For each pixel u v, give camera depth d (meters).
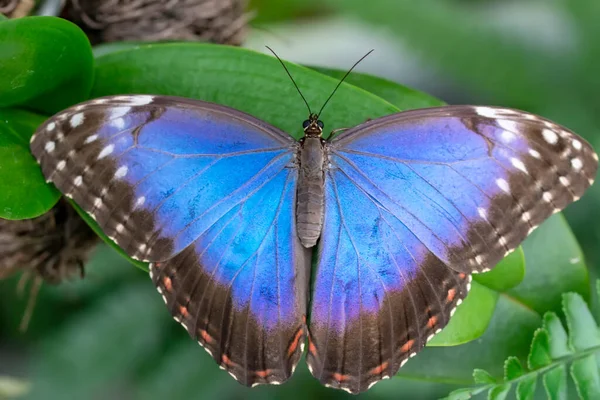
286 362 0.55
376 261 0.55
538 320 0.56
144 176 0.54
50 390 0.64
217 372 0.64
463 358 0.56
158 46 0.56
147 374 0.64
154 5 0.58
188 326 0.54
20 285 0.58
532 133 0.53
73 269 0.58
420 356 0.56
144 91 0.55
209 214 0.54
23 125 0.55
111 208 0.54
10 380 0.62
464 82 0.65
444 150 0.54
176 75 0.55
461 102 0.66
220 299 0.55
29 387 0.64
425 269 0.54
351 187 0.55
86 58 0.55
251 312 0.55
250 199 0.55
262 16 0.64
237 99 0.55
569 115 0.63
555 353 0.55
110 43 0.57
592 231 0.62
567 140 0.53
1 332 0.66
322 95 0.55
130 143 0.54
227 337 0.55
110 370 0.64
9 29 0.54
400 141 0.55
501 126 0.54
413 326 0.54
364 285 0.55
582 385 0.55
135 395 0.64
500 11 0.64
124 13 0.57
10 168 0.54
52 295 0.65
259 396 0.64
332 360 0.55
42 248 0.57
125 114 0.54
